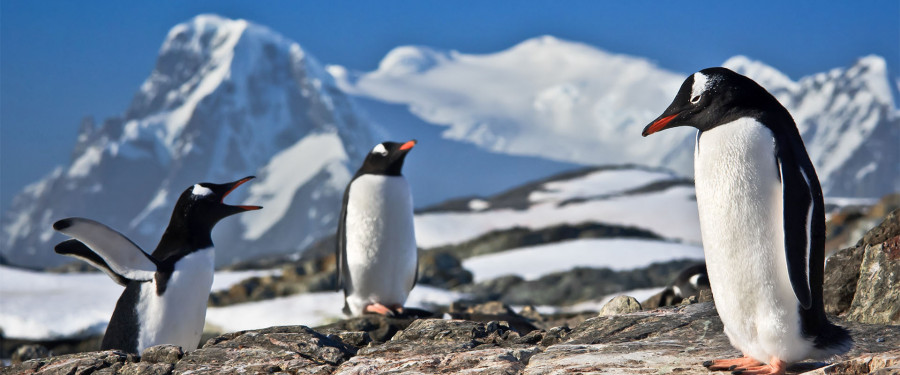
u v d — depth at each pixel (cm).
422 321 1933
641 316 1789
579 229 8650
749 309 1347
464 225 9362
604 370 1387
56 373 1736
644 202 9725
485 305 3073
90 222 1980
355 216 2839
